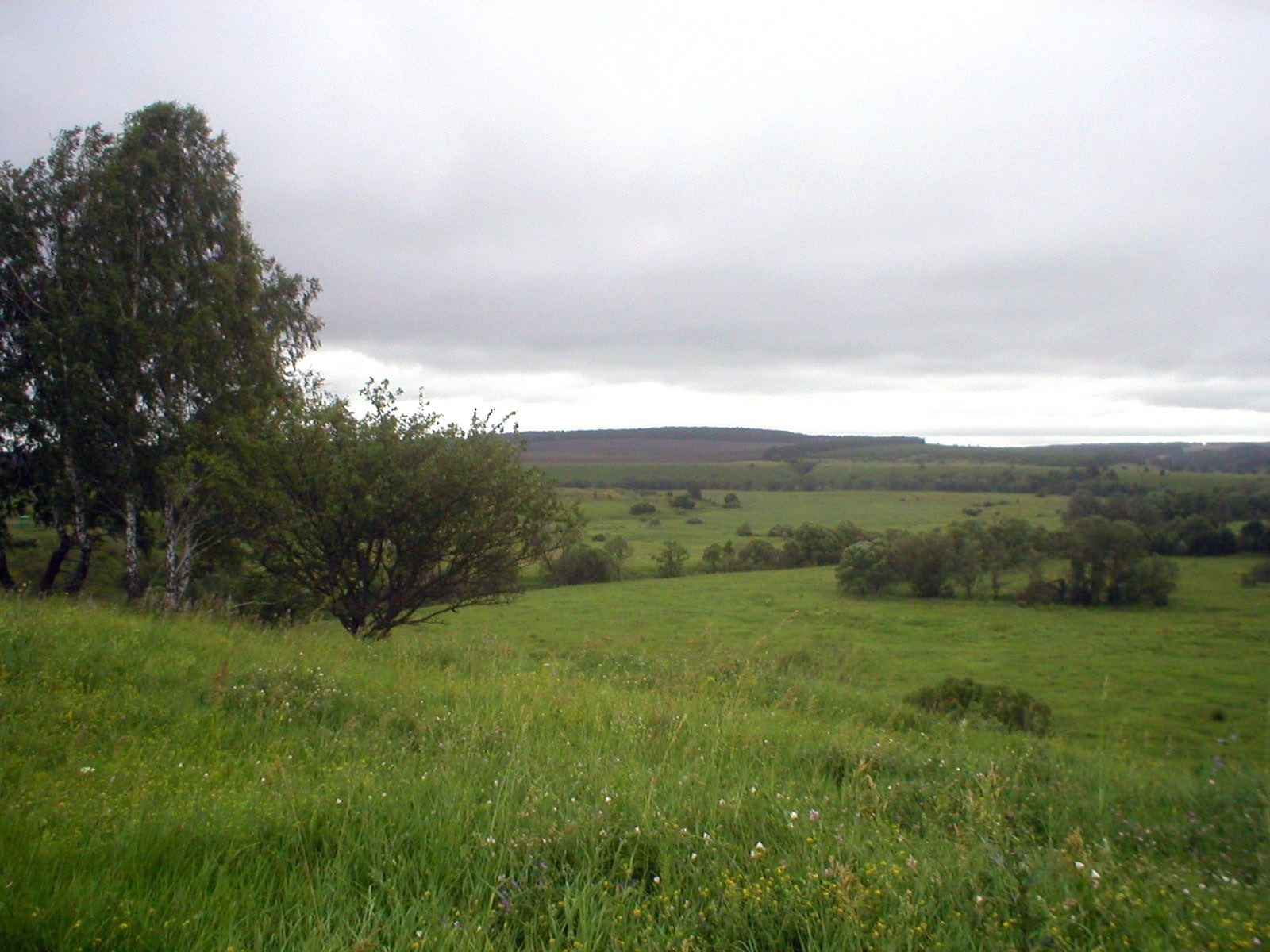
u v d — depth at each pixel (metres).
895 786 5.80
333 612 17.53
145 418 21.22
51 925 3.19
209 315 21.61
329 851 4.10
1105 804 5.94
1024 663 30.39
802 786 5.75
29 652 8.19
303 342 26.14
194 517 22.56
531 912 3.63
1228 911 3.94
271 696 7.57
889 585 54.50
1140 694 23.75
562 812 4.64
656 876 3.96
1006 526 54.31
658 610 46.16
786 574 67.75
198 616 13.17
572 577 65.06
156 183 21.98
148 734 6.44
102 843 3.96
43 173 22.44
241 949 3.20
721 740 6.95
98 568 29.31
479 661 12.18
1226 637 35.88
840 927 3.54
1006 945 3.51
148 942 3.19
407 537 16.59
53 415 21.03
